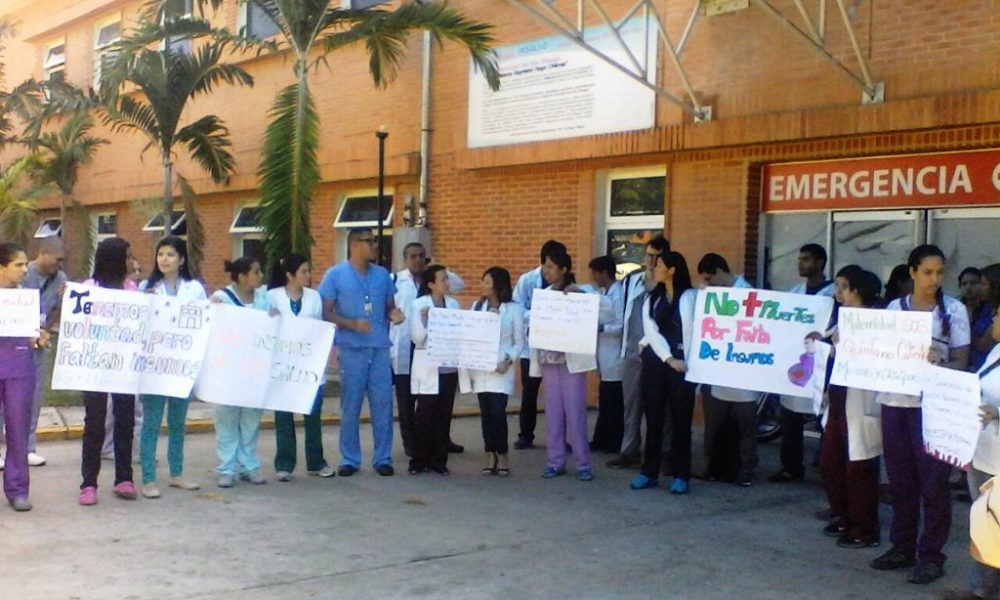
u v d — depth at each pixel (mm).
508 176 14102
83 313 7418
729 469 9094
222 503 7766
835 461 7113
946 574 6375
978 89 9398
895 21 10000
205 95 19859
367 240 8852
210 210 20062
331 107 17047
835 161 10781
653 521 7617
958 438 5453
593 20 12820
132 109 16766
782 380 8000
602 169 12969
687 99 11742
